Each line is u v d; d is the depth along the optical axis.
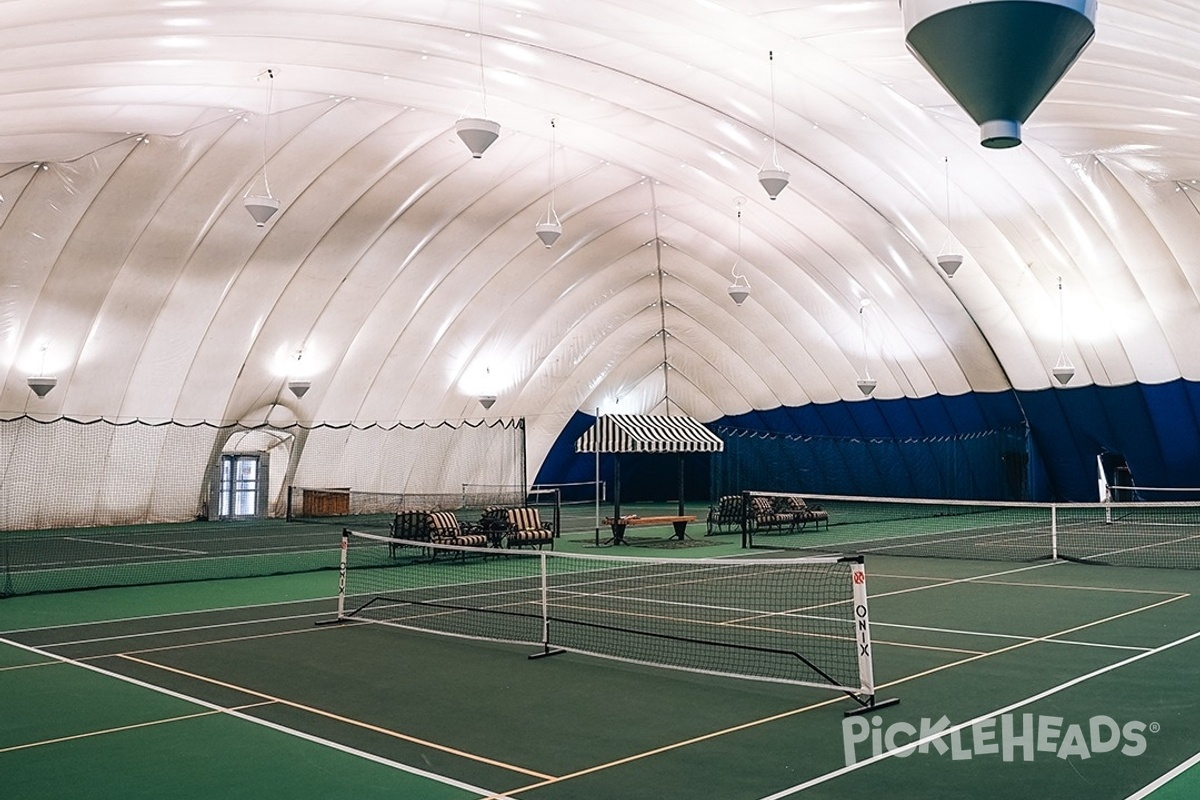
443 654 10.14
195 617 12.74
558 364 38.91
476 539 20.31
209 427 30.70
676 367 43.12
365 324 32.47
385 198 28.72
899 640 10.66
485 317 35.00
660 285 38.53
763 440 42.97
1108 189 25.36
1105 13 14.23
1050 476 36.56
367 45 20.88
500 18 19.59
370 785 6.01
